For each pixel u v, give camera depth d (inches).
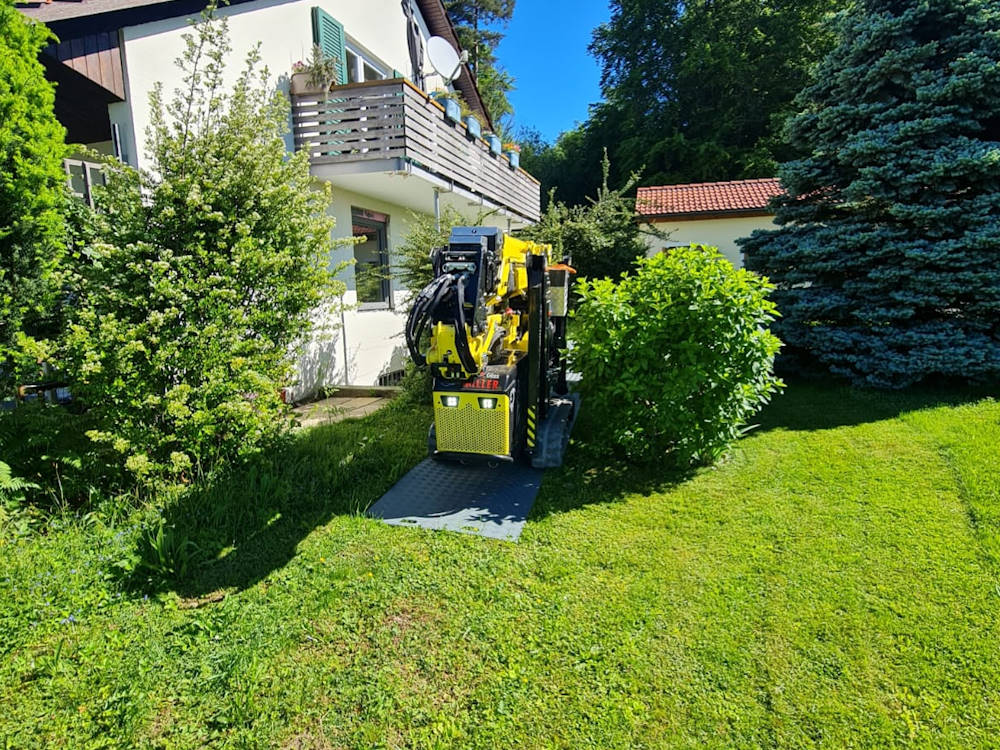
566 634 109.7
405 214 439.2
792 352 326.0
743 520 156.1
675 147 1055.6
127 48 230.8
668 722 89.6
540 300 191.0
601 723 89.3
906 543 140.8
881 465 191.6
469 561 136.1
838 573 128.9
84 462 160.9
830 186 316.2
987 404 249.6
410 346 150.4
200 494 158.2
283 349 189.6
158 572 127.4
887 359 277.4
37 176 159.3
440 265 165.8
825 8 975.0
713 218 652.1
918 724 88.4
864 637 107.7
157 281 158.6
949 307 280.7
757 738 86.5
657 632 110.0
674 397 184.5
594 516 160.7
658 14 1189.1
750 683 97.2
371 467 196.1
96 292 163.3
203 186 172.1
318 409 285.7
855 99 301.9
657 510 164.2
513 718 90.4
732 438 197.5
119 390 159.2
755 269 337.7
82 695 92.7
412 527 153.9
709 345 187.9
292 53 320.8
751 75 1016.9
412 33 474.3
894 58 277.0
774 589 123.3
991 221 259.9
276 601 119.7
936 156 262.7
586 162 1364.4
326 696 94.8
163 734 87.0
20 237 158.6
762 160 962.7
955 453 195.0
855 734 86.7
